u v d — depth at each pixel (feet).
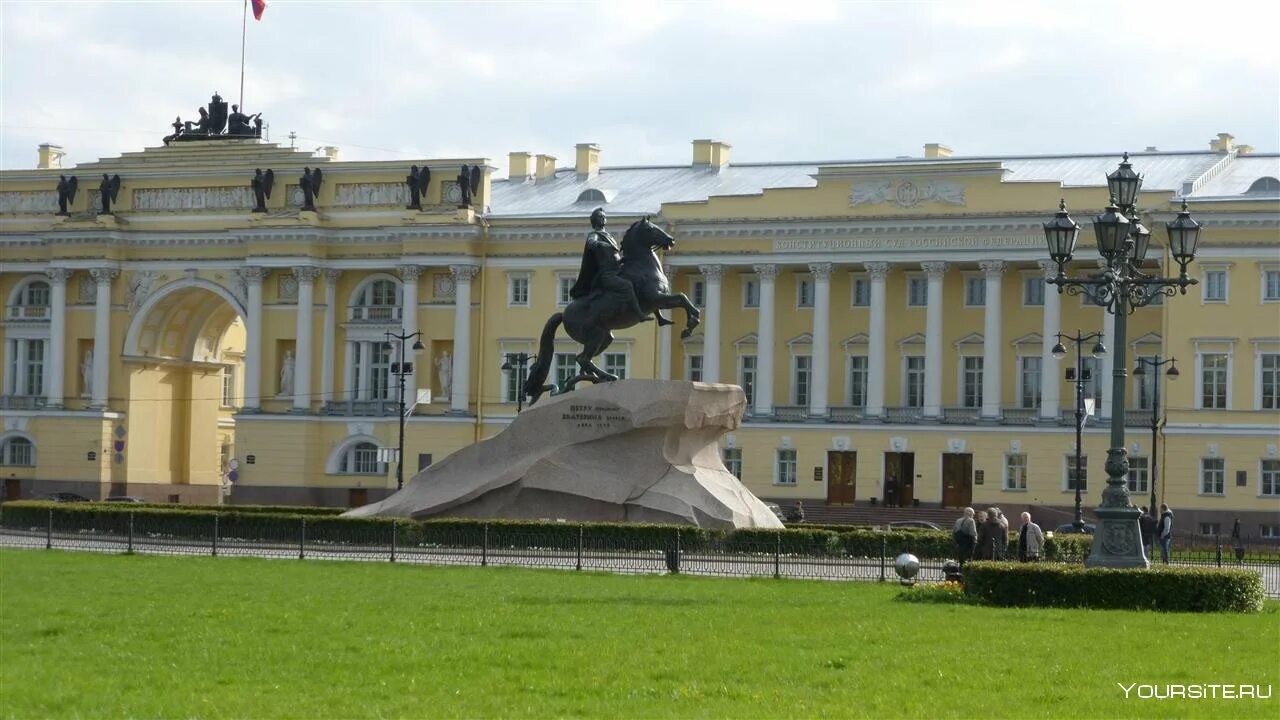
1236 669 101.30
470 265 401.70
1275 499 346.13
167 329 433.07
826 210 378.94
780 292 390.83
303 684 96.94
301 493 408.26
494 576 171.42
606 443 197.57
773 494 381.60
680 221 387.55
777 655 106.93
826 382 381.81
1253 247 349.00
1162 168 382.63
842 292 386.52
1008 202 365.81
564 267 397.80
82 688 95.96
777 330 390.42
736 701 91.15
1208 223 350.84
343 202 411.95
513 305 401.70
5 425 431.02
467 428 400.67
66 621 126.82
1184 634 117.19
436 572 177.17
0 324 438.40
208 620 127.24
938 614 130.82
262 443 410.93
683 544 188.65
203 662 105.19
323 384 411.54
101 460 423.64
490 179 411.34
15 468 432.66
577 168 434.30
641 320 195.21
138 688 96.12
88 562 190.19
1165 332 353.31
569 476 196.75
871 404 377.71
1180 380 352.90
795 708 88.84
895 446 372.99
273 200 415.23
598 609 135.03
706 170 429.38
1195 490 350.43
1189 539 313.53
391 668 102.32
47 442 427.33
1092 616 128.67
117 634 118.93
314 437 410.11
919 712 87.61
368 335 411.34
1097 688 94.79
